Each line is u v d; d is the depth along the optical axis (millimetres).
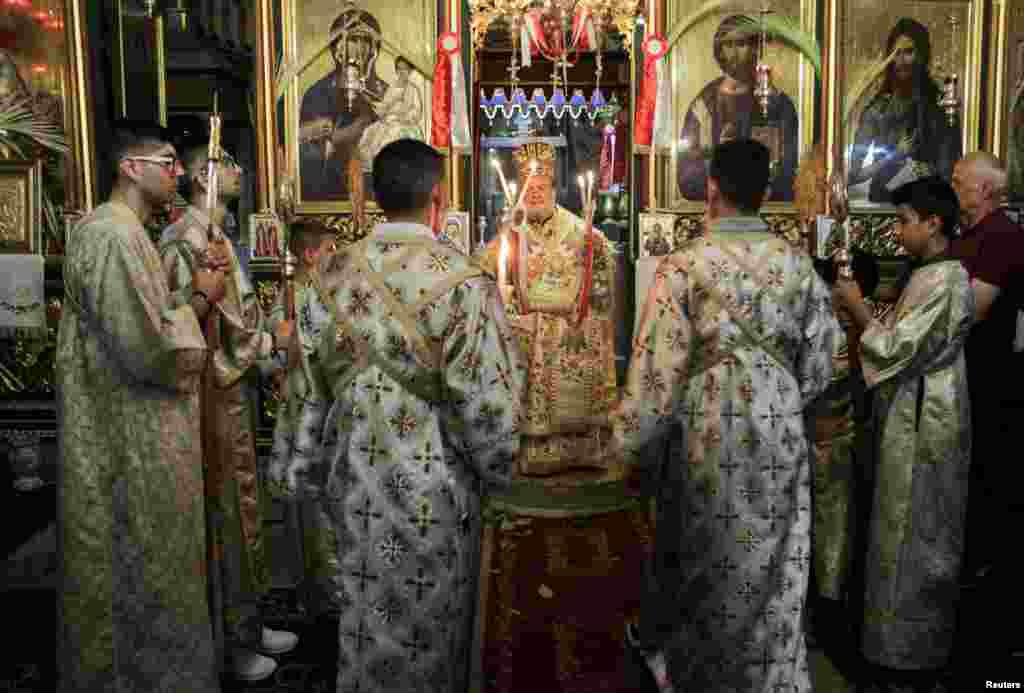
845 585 2908
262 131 5211
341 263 1909
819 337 2168
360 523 1860
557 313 4426
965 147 5320
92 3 5094
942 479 2580
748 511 2100
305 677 2637
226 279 2449
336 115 5238
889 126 5320
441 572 1867
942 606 2598
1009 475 2959
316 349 1912
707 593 2148
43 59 4961
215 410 2639
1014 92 5266
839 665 2727
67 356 2203
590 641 2779
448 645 1902
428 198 1915
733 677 2137
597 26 5383
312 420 1927
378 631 1868
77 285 2180
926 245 2637
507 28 5668
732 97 5289
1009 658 2738
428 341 1834
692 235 5355
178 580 2277
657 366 2090
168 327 2162
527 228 4445
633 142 5359
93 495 2193
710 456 2109
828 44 5211
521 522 3855
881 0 5227
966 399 2605
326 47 5188
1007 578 3137
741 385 2084
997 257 2807
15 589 3340
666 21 5242
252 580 2688
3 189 4918
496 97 6152
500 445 1831
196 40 5566
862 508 2803
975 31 5238
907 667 2617
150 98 5289
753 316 2082
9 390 4945
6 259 4859
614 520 3871
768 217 5348
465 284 1830
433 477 1854
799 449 2133
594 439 4512
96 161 5086
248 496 2789
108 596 2203
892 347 2551
